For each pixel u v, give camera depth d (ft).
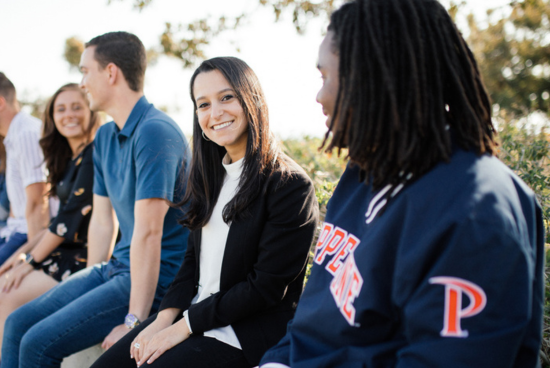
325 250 4.25
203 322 5.89
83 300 7.90
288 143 13.64
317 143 13.09
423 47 3.46
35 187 11.89
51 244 10.16
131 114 8.61
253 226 6.06
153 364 5.79
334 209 4.42
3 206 13.58
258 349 5.79
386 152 3.60
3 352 8.45
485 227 3.08
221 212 6.48
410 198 3.44
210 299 5.99
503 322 3.05
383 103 3.52
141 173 7.84
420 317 3.22
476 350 3.03
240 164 6.47
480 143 3.48
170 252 8.43
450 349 3.08
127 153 8.52
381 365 3.55
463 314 3.08
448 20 3.66
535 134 10.00
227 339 5.84
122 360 6.42
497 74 42.83
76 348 7.79
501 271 3.05
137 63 8.87
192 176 6.86
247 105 6.36
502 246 3.05
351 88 3.61
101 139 9.39
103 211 9.71
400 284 3.36
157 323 6.45
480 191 3.19
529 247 3.25
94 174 9.78
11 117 12.68
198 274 6.74
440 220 3.22
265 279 5.80
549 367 6.31
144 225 7.66
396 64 3.48
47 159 11.24
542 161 8.82
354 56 3.58
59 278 10.07
